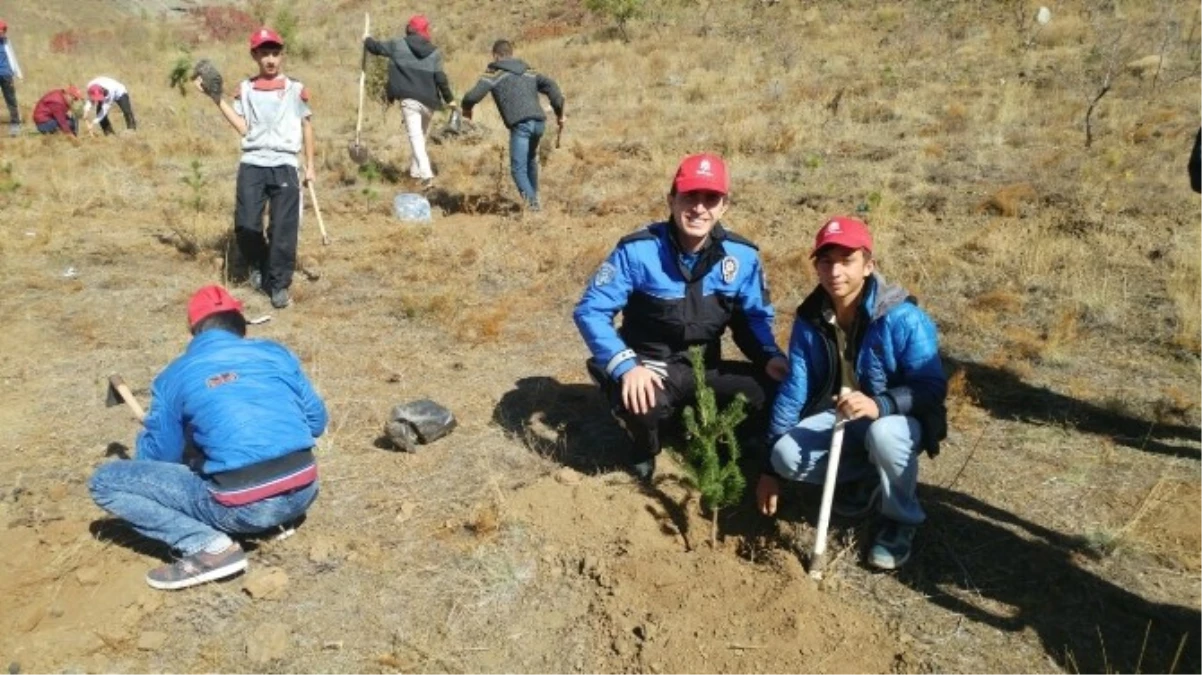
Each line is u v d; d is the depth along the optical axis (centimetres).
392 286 650
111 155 1052
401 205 827
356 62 2044
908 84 1273
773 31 1803
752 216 779
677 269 373
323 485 398
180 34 2662
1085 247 655
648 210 823
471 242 741
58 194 873
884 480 326
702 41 1833
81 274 669
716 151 1002
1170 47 1276
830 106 1187
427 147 1123
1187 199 725
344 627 318
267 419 328
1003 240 671
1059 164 846
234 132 1252
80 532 364
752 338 394
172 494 327
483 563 346
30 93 1581
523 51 1955
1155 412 441
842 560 340
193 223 786
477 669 301
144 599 325
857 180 850
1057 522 361
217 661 303
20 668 296
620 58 1722
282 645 306
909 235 711
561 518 367
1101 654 295
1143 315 550
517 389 490
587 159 998
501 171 938
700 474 335
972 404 459
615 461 415
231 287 653
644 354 394
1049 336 529
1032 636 303
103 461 420
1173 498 373
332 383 498
